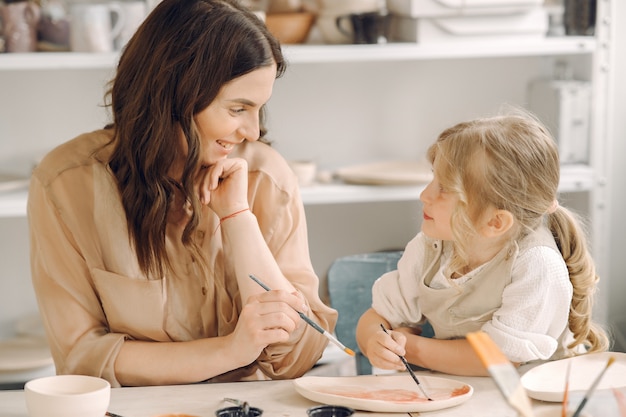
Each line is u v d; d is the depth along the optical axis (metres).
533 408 1.31
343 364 2.70
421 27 2.58
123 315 1.57
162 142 1.51
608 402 1.26
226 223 1.60
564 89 2.72
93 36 2.48
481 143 1.49
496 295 1.53
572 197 2.88
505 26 2.62
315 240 2.99
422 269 1.64
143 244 1.55
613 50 2.70
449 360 1.52
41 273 1.59
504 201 1.49
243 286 1.57
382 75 2.94
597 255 2.77
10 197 2.55
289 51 2.51
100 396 1.23
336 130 2.95
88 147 1.63
